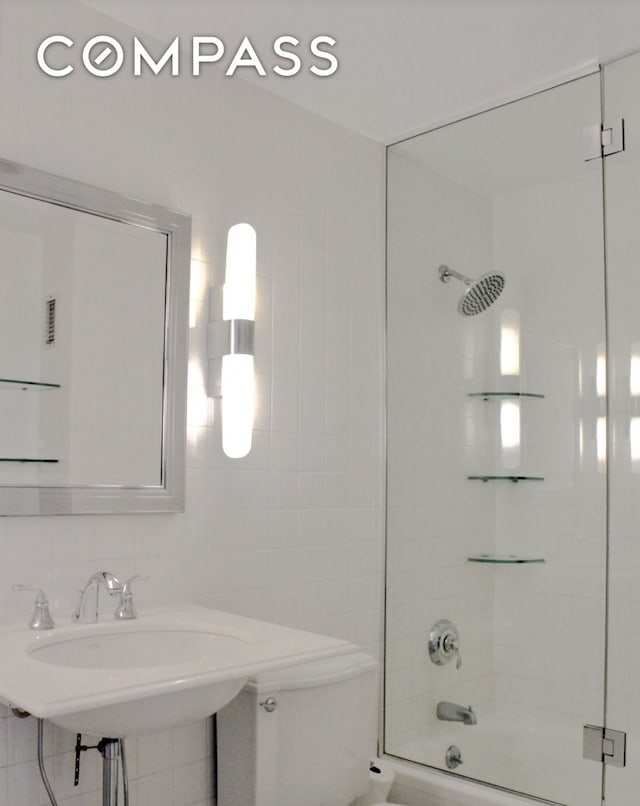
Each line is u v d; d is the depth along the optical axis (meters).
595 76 2.48
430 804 2.57
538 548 2.58
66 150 2.08
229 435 2.28
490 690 2.61
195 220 2.36
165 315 2.25
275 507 2.54
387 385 2.97
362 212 2.93
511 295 2.70
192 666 1.58
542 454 2.60
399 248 2.97
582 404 2.52
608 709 2.37
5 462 1.92
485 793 2.49
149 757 2.15
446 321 2.84
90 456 2.08
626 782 2.29
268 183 2.59
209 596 2.34
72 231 2.08
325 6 2.16
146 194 2.25
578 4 2.14
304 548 2.63
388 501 2.93
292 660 1.68
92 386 2.09
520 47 2.36
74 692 1.39
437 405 2.85
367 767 2.29
